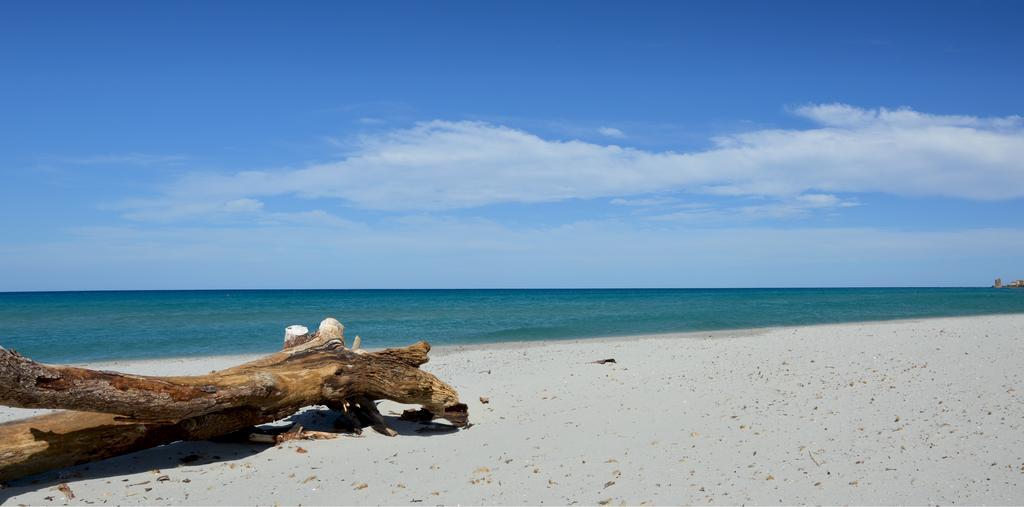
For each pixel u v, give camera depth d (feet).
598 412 33.19
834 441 25.98
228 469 23.72
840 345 59.57
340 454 25.91
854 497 19.71
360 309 169.27
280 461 24.80
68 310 163.12
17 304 208.44
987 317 113.91
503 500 20.10
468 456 25.52
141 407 21.90
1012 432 26.40
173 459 24.94
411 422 32.45
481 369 51.88
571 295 382.22
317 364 28.32
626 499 19.94
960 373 40.75
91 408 21.09
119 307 183.62
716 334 87.51
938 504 18.97
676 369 47.47
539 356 60.44
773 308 163.53
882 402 32.91
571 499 20.06
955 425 27.84
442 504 19.80
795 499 19.65
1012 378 38.47
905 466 22.53
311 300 268.41
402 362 30.27
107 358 65.82
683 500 19.74
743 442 26.30
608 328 100.22
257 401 25.11
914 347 55.42
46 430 21.85
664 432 28.43
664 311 150.51
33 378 19.54
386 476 22.84
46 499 20.17
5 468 20.89
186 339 85.71
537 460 24.68
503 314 141.79
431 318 128.36
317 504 19.90
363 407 29.99
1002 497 19.33
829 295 322.55
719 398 35.58
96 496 20.57
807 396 35.14
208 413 24.26
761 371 44.57
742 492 20.36
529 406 35.60
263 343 80.84
